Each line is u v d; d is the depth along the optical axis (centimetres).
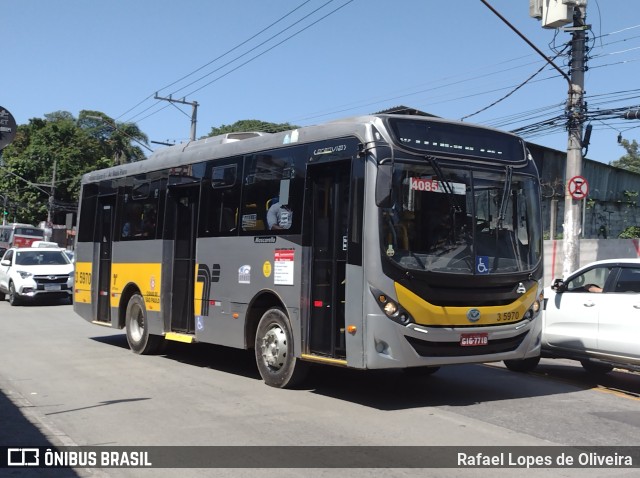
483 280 743
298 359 820
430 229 729
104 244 1293
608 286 886
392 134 726
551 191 2159
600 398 803
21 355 1131
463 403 764
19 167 5400
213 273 955
